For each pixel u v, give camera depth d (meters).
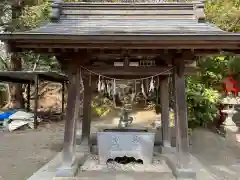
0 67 19.28
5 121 13.54
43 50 5.20
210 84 11.55
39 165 7.17
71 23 5.65
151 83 6.27
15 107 17.45
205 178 5.34
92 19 5.81
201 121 10.96
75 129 5.61
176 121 5.54
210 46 4.76
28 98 16.73
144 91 6.75
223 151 8.71
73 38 4.60
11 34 4.55
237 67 11.04
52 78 15.32
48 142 10.21
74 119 5.57
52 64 18.53
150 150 6.25
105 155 6.24
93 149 7.28
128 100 8.06
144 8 5.82
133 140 6.24
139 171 5.81
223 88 11.31
